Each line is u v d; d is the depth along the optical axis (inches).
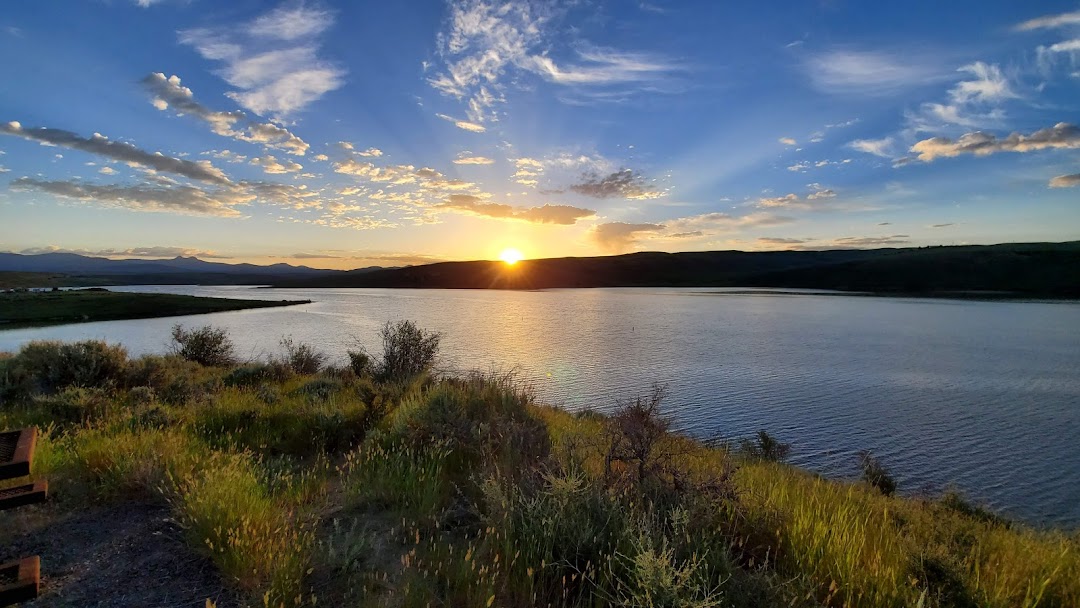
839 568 124.5
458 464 201.0
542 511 134.4
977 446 743.7
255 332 1931.6
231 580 121.5
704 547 121.6
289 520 150.3
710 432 784.3
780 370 1280.8
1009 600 131.0
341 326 2197.3
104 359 382.3
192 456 193.8
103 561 129.5
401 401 284.8
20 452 113.0
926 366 1357.0
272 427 274.8
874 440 766.5
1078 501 562.9
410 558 130.6
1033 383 1158.3
